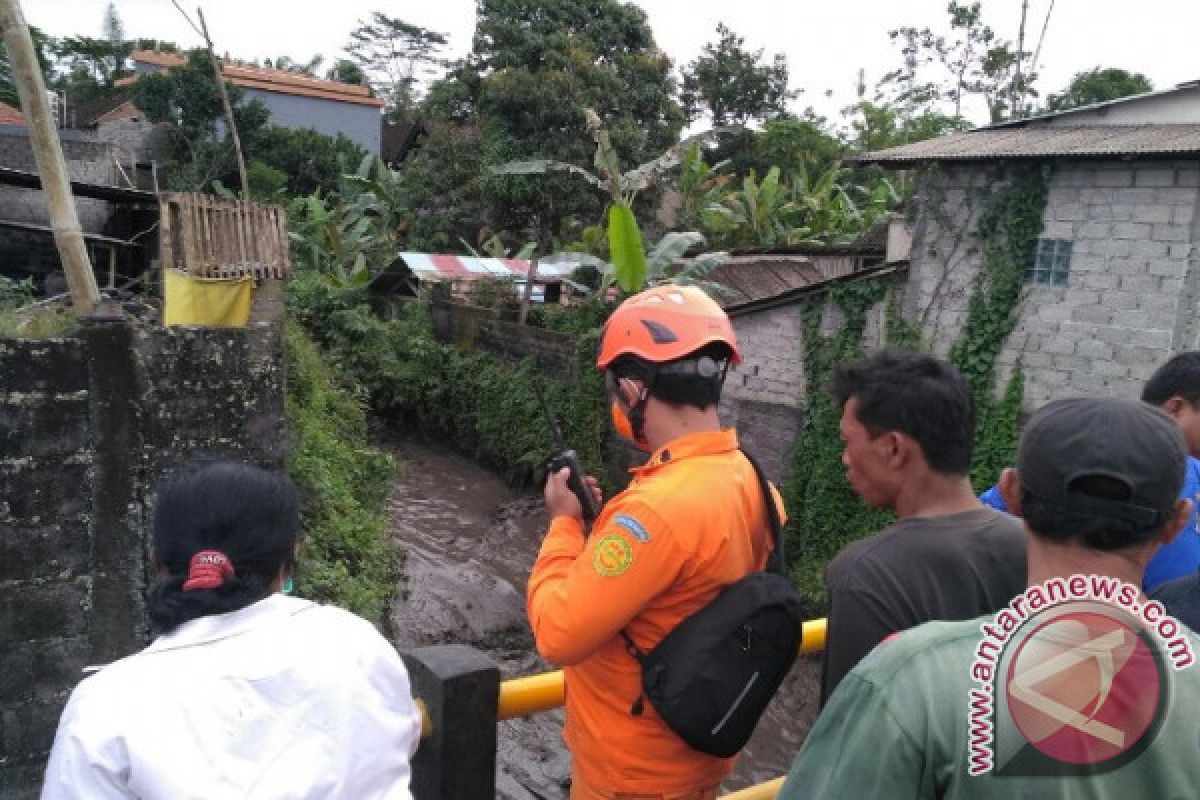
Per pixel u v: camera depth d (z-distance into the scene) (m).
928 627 1.09
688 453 1.67
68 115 28.12
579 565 1.59
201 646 1.31
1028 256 8.83
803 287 10.54
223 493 1.39
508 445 14.63
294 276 17.88
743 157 26.53
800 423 10.86
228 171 23.05
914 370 1.62
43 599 4.26
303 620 1.40
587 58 18.83
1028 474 1.08
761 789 2.04
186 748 1.22
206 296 8.09
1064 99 28.06
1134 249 8.19
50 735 4.32
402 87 43.88
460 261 17.81
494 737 1.77
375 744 1.36
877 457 1.63
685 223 21.36
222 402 4.76
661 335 1.69
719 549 1.57
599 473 13.38
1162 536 1.08
